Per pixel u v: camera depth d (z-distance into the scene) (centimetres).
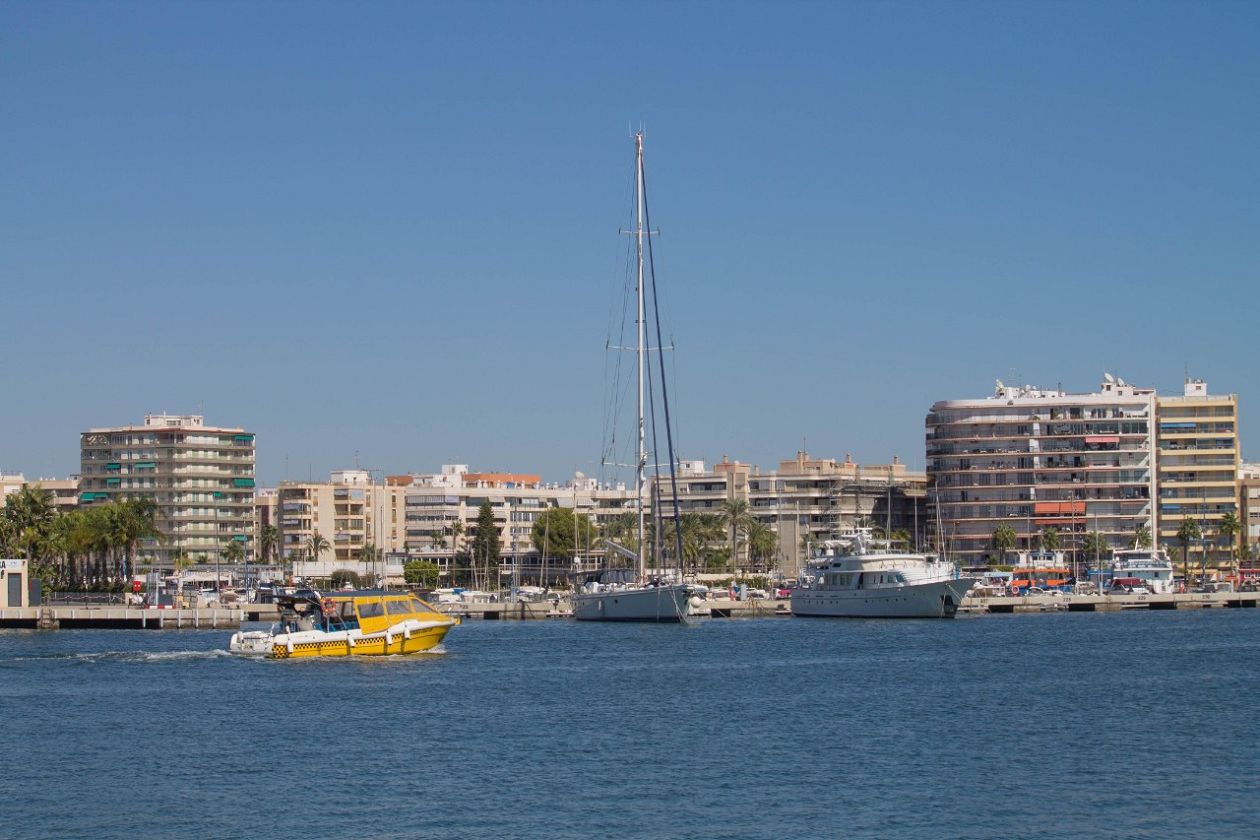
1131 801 7906
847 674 13688
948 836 7219
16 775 8650
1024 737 9869
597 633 18962
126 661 14450
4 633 19400
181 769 8806
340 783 8381
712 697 11888
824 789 8194
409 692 12094
